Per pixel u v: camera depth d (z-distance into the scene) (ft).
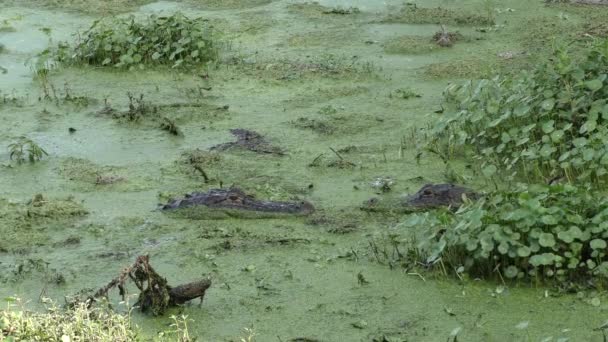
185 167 30.50
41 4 52.21
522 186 26.61
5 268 24.30
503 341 20.44
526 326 19.95
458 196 26.63
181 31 41.52
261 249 24.99
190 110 35.68
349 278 23.35
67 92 37.27
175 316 21.84
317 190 28.53
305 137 32.89
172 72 40.29
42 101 37.24
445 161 29.60
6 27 47.80
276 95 37.37
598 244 22.17
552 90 29.84
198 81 39.22
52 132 34.06
